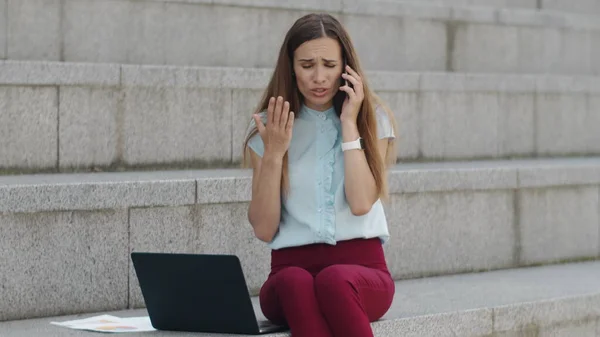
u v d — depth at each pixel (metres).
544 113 10.82
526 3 12.97
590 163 9.83
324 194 6.19
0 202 6.43
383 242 6.42
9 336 5.95
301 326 5.70
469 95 10.17
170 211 7.07
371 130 6.22
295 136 6.29
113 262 6.86
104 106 8.15
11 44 8.87
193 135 8.52
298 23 6.14
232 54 9.82
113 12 9.27
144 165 8.32
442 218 8.48
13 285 6.50
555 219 9.23
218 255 5.75
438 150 9.95
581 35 12.38
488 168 8.77
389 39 10.80
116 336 5.96
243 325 5.93
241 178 7.36
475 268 8.71
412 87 9.73
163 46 9.49
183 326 6.07
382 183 6.20
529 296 7.57
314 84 6.06
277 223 6.16
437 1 11.97
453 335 6.86
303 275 5.81
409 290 7.73
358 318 5.67
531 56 11.93
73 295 6.72
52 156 7.96
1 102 7.76
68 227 6.69
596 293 7.82
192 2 9.59
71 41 9.10
